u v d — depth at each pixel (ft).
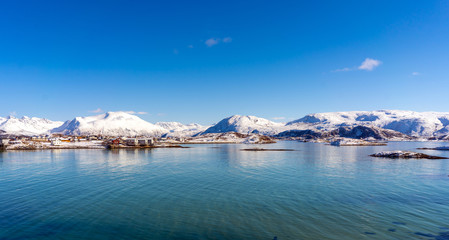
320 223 89.45
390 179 169.78
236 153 424.87
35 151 468.34
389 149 542.57
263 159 313.94
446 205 110.01
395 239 76.74
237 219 93.40
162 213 99.96
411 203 113.09
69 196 124.67
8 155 372.99
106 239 77.41
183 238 77.82
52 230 84.02
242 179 170.09
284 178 173.88
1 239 77.46
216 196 124.67
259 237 78.43
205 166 242.17
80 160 299.17
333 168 225.97
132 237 78.69
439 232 81.71
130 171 207.72
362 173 196.24
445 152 456.45
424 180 166.61
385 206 108.27
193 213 99.86
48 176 182.39
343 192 132.87
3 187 145.07
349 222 90.38
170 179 170.19
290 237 78.23
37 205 110.01
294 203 112.78
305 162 277.85
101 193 130.82
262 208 105.91
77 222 90.79
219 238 77.71
